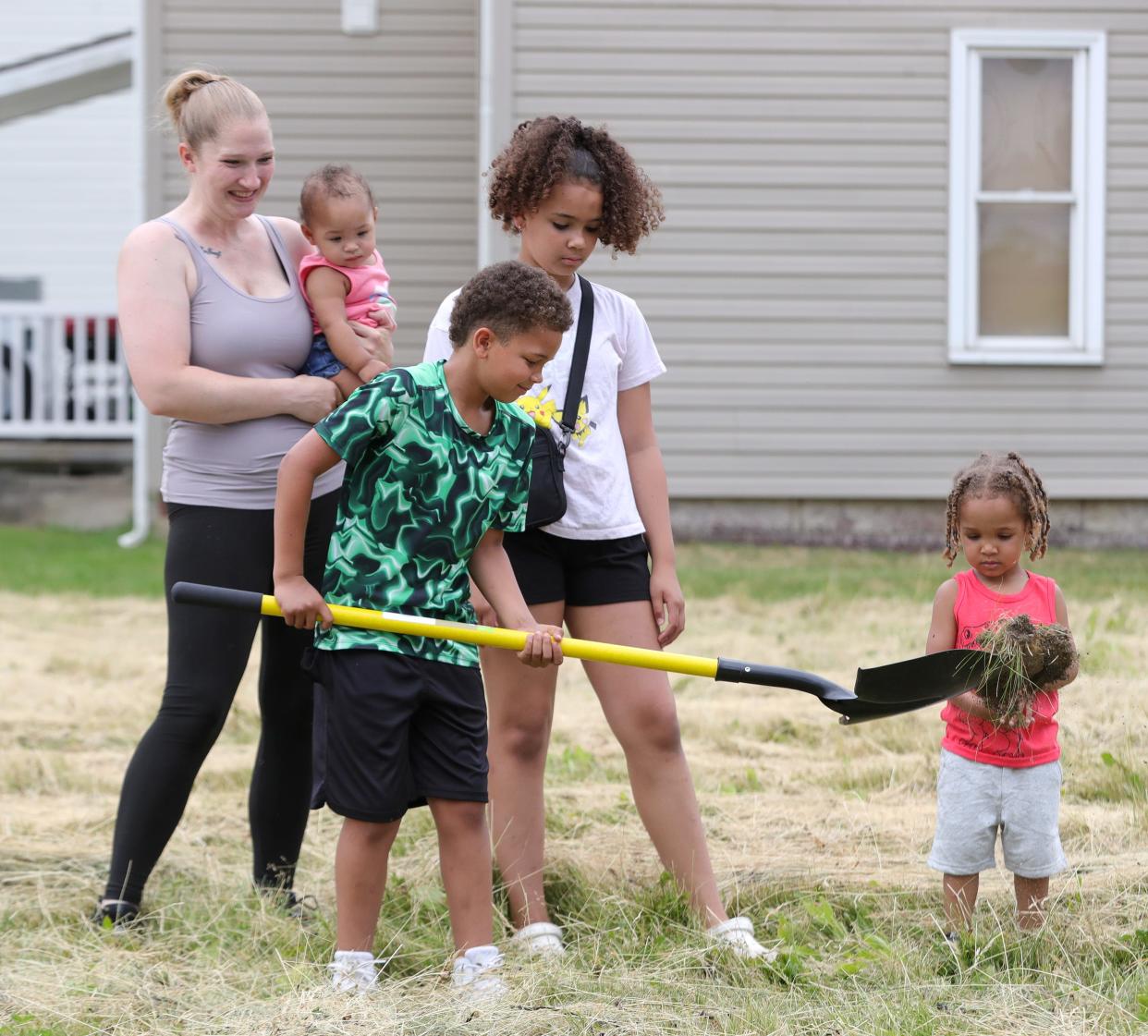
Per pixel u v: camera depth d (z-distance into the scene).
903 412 13.81
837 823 5.64
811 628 9.59
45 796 6.37
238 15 15.30
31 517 17.42
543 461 4.49
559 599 4.66
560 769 6.47
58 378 18.05
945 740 4.55
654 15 13.63
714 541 13.94
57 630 10.34
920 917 4.61
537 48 13.65
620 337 4.82
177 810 4.82
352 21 15.34
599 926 4.57
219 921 4.73
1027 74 13.73
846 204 13.73
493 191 4.72
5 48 21.78
